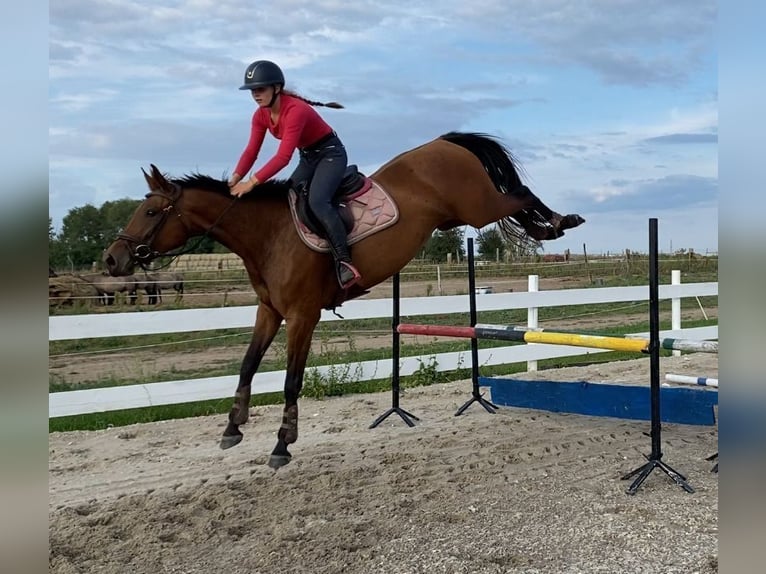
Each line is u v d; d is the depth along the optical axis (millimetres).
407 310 7824
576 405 5891
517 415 6219
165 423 6359
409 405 6828
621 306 15961
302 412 6648
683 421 5383
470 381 8094
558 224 5406
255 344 4469
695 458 4738
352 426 5984
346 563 3188
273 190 4402
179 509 3959
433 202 4879
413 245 4777
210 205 4238
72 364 9766
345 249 4250
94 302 14016
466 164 5055
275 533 3543
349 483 4344
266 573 3125
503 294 8406
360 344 10898
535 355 8773
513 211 5281
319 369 7449
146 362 9875
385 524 3631
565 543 3326
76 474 4820
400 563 3154
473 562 3119
